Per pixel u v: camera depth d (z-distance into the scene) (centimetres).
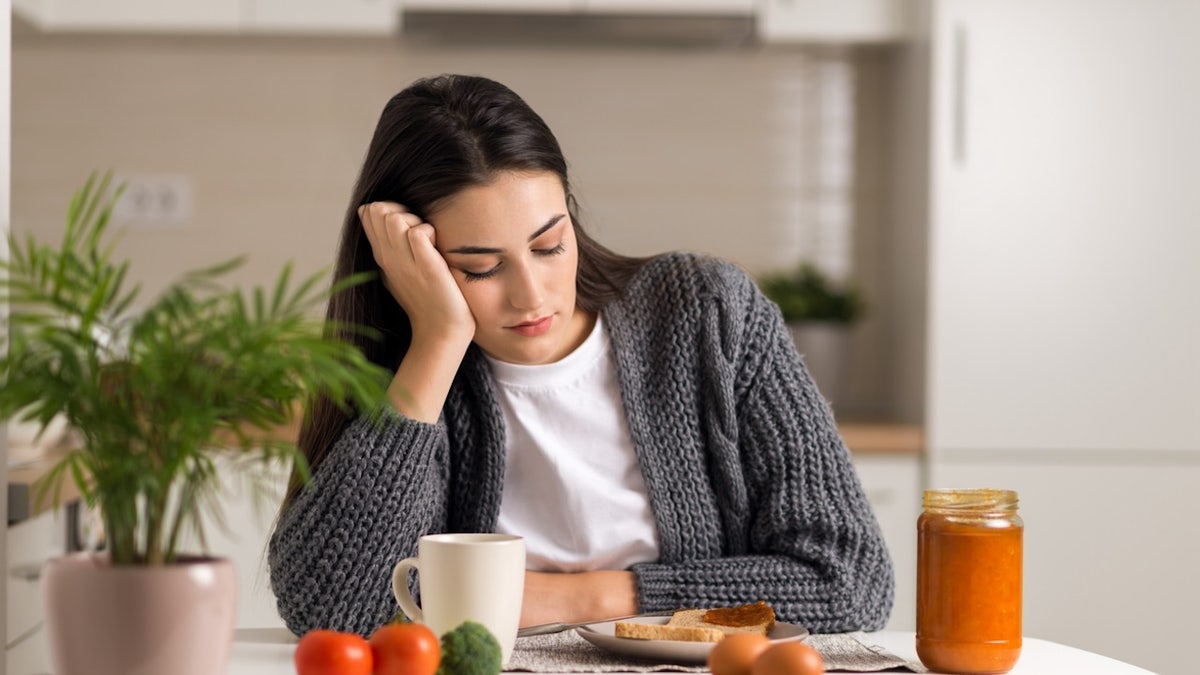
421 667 95
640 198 359
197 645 89
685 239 360
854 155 360
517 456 159
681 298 163
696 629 115
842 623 146
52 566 89
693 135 359
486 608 112
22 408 87
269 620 271
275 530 145
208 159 351
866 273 361
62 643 88
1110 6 315
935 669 113
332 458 139
